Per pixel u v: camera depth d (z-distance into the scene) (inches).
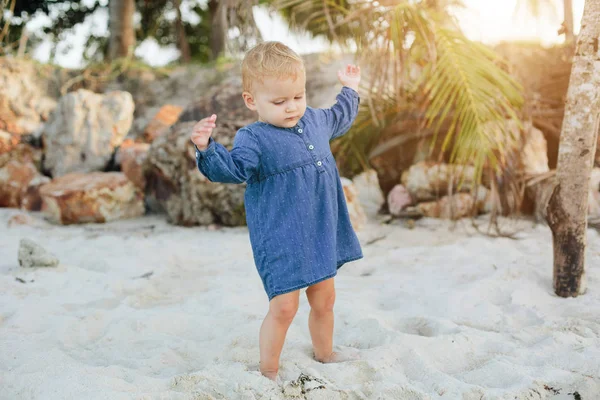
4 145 303.6
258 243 92.7
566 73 229.3
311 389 88.5
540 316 121.8
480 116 184.5
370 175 269.1
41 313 130.4
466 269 157.6
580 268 133.3
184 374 93.5
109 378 92.0
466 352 106.2
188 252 191.9
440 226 213.6
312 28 244.5
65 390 87.9
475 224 203.6
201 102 272.7
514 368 96.3
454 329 116.3
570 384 91.4
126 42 449.7
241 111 266.2
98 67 403.9
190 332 121.0
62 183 255.4
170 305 139.4
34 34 491.8
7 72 339.9
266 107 90.2
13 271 163.2
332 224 94.3
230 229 231.1
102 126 302.8
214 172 86.4
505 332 116.3
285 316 94.0
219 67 393.4
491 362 99.6
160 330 120.6
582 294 134.5
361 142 241.8
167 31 581.3
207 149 85.5
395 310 131.3
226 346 110.7
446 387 90.7
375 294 142.5
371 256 179.8
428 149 230.7
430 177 224.2
